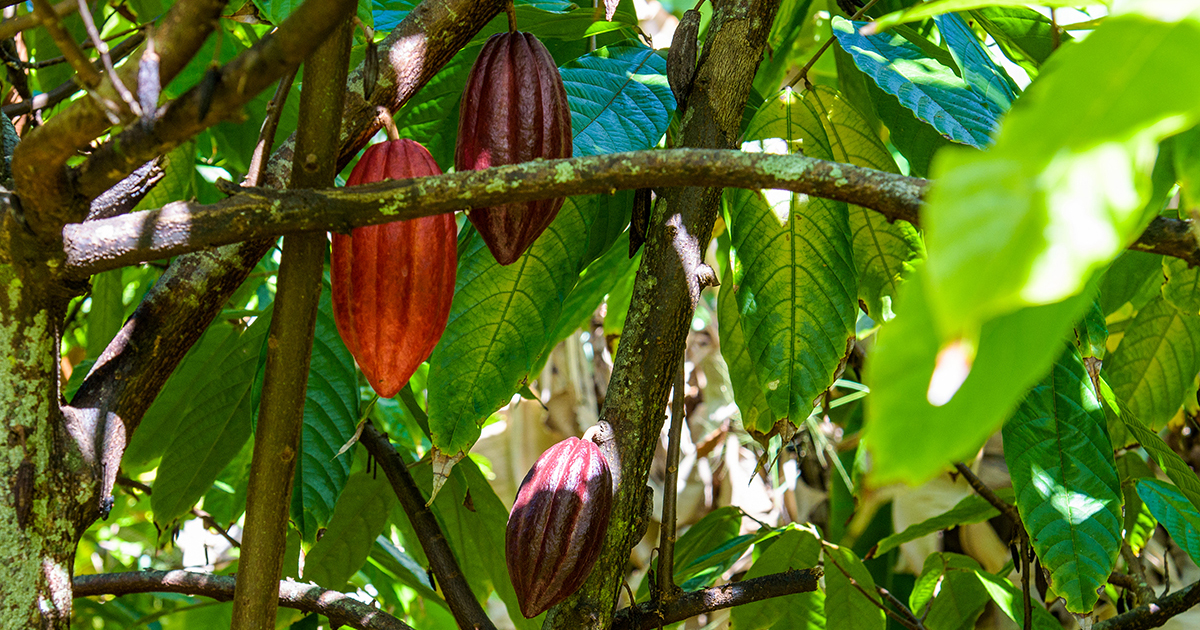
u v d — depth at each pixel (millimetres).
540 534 866
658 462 2689
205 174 1918
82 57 566
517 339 1040
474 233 1136
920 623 1490
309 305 731
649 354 941
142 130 589
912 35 1218
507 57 889
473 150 878
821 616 1489
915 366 299
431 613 1985
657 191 1009
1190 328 1567
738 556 1557
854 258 1200
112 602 2037
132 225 677
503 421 2814
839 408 2363
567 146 903
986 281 269
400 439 2020
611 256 1478
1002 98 1051
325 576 1507
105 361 810
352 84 900
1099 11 1229
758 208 1081
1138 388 1621
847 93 1611
